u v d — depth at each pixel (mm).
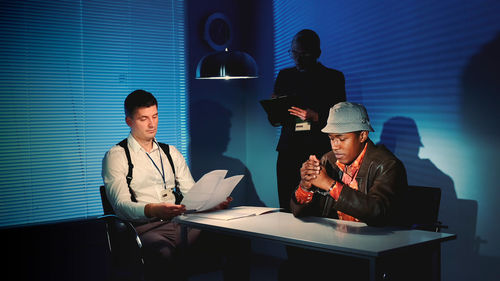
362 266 1939
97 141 3736
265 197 4410
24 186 3434
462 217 2902
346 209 1932
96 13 3703
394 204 1978
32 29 3439
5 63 3350
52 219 3555
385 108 3322
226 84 4473
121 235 2238
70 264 3613
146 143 2725
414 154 3146
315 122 3225
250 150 4574
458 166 2893
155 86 4039
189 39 4207
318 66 3293
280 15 4156
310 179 1998
